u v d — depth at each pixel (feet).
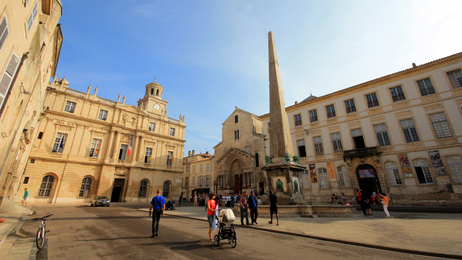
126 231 29.81
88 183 103.71
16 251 18.92
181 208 77.61
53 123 97.50
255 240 24.47
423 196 64.23
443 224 31.63
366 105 80.59
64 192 95.25
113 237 25.80
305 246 21.74
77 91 107.96
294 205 40.70
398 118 73.31
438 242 21.48
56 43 46.62
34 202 87.51
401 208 58.29
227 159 114.21
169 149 138.21
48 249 20.42
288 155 43.55
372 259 17.54
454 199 59.72
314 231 28.14
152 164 127.24
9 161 39.50
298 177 45.27
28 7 23.29
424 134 67.87
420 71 71.97
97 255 18.61
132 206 86.43
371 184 80.28
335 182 80.84
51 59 49.57
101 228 32.17
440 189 62.18
